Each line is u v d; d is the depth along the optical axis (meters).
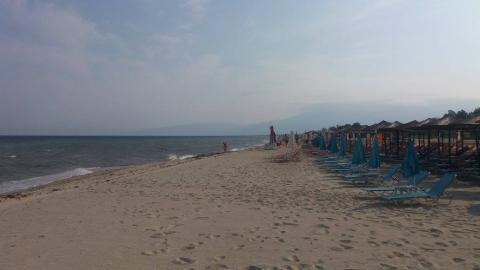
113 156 40.47
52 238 6.10
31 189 14.70
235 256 5.02
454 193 9.41
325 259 4.82
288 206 8.33
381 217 7.03
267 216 7.38
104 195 10.55
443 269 4.34
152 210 8.20
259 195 9.95
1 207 9.15
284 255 5.02
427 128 14.93
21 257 5.17
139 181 13.70
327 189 10.66
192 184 12.57
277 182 12.48
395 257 4.80
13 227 6.96
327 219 6.98
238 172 16.16
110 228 6.66
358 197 9.24
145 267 4.68
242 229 6.41
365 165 14.09
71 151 48.47
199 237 5.96
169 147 66.88
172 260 4.91
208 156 32.09
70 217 7.71
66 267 4.73
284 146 45.31
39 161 31.69
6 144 73.19
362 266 4.53
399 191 9.39
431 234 5.79
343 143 20.20
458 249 5.03
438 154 17.73
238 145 79.25
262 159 24.42
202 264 4.75
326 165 17.58
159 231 6.38
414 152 9.62
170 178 14.44
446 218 6.82
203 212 7.88
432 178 12.45
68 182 16.44
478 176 11.64
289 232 6.15
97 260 4.97
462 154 16.91
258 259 4.88
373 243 5.42
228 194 10.26
